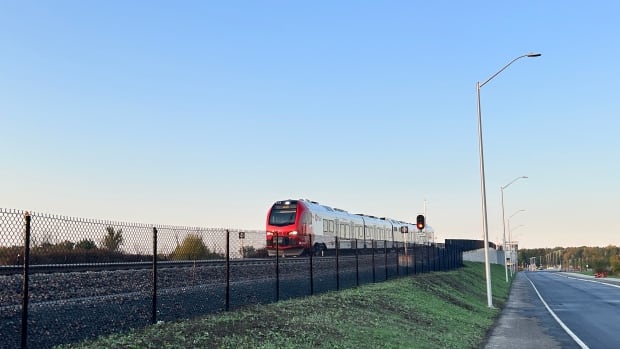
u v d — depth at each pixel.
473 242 86.94
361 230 51.91
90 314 12.05
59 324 11.06
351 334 14.76
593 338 19.78
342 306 19.03
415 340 15.95
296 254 39.12
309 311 17.06
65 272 13.46
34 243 10.66
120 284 15.23
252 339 12.15
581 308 33.19
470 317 24.59
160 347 10.34
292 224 39.03
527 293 49.12
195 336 11.56
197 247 17.89
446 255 54.09
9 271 11.87
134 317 12.78
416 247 42.69
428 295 27.83
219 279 19.42
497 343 18.39
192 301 15.63
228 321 13.67
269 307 16.75
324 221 43.38
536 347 17.56
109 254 12.73
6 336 9.87
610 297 43.19
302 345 12.45
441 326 20.11
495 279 62.47
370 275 31.83
